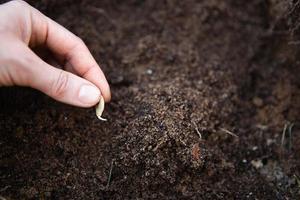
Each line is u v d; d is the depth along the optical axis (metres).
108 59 0.37
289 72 0.37
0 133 0.30
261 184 0.32
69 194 0.29
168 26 0.40
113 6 0.41
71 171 0.30
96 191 0.30
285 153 0.33
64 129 0.31
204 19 0.40
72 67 0.31
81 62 0.30
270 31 0.38
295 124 0.35
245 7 0.41
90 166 0.30
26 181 0.29
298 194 0.31
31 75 0.26
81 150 0.31
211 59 0.38
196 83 0.35
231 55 0.39
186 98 0.33
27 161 0.30
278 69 0.38
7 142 0.30
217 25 0.40
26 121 0.31
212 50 0.39
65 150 0.31
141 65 0.37
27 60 0.26
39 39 0.30
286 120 0.35
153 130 0.30
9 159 0.30
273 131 0.35
